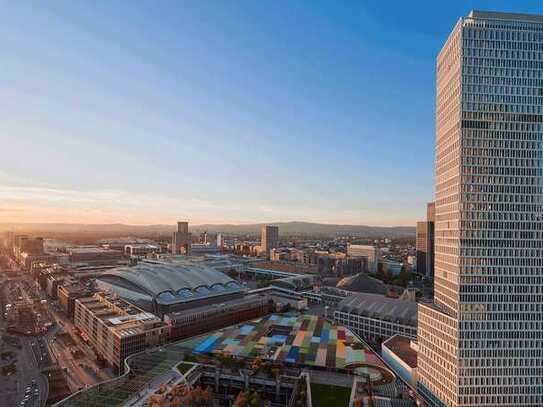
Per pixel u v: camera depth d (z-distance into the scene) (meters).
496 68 160.38
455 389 154.38
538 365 155.12
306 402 160.75
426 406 159.25
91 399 159.00
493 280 155.25
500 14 161.62
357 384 177.25
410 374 193.62
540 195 158.50
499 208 157.12
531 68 161.25
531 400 154.38
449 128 168.88
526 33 161.38
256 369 185.88
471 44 160.00
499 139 159.25
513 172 158.62
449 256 164.38
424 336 180.75
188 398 154.00
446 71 174.00
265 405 173.38
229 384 186.00
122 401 157.38
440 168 178.12
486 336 154.00
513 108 160.12
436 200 182.12
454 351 155.62
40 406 171.50
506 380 154.38
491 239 156.25
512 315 155.12
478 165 158.00
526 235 156.88
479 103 159.38
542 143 160.00
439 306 174.88
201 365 194.62
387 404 160.12
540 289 155.75
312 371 191.38
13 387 191.50
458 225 156.62
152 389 169.12
